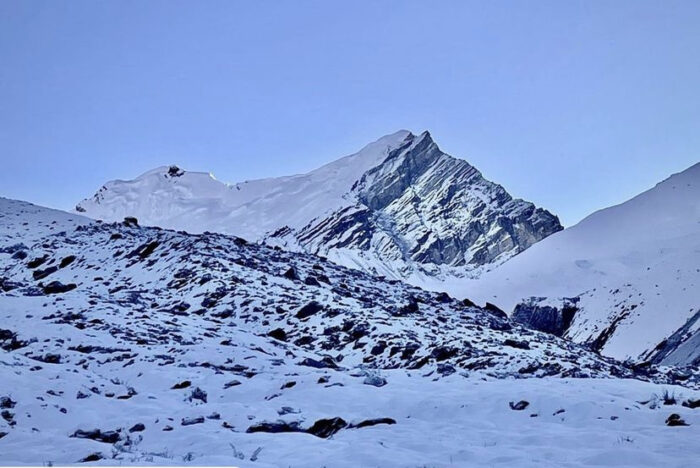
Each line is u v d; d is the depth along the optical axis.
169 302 45.41
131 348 29.23
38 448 15.34
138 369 25.83
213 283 47.78
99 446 15.60
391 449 15.20
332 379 23.25
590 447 15.22
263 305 44.34
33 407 18.58
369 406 20.19
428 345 38.06
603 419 17.58
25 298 39.09
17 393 19.66
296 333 40.94
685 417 17.31
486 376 26.45
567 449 15.09
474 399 20.03
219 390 23.08
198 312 43.75
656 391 21.61
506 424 17.84
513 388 21.66
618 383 24.28
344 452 15.09
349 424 18.05
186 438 16.81
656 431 16.38
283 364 28.94
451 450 15.08
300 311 43.56
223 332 36.66
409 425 18.08
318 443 16.22
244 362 28.36
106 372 25.94
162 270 53.47
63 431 17.45
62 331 30.64
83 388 21.36
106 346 29.16
